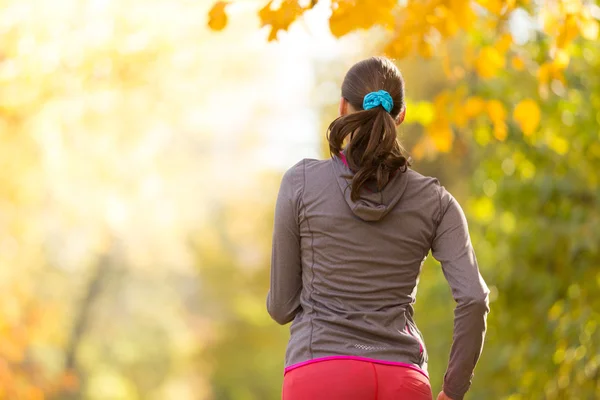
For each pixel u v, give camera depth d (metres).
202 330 70.06
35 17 15.45
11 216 19.08
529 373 13.64
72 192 19.58
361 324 5.65
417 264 5.94
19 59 15.44
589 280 13.12
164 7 16.59
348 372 5.53
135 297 73.38
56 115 16.83
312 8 8.14
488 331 14.85
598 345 12.07
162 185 23.58
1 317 20.55
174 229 39.06
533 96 12.16
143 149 19.62
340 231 5.81
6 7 15.37
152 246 42.22
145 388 67.12
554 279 13.55
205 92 19.00
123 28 16.17
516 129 13.12
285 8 8.11
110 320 66.56
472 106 9.91
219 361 64.62
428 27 8.73
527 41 12.17
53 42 15.66
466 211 18.31
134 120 18.20
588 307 12.93
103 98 17.00
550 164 13.41
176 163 25.77
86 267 49.94
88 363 57.88
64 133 17.52
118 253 47.94
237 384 63.47
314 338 5.67
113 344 66.00
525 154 13.81
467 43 11.05
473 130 14.12
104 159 18.80
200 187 38.75
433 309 19.45
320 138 34.81
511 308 14.38
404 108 6.23
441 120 9.97
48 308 23.25
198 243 61.47
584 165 13.32
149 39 16.55
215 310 72.19
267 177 56.41
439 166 23.47
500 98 12.42
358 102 6.05
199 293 76.56
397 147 5.87
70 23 15.73
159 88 17.69
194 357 66.75
